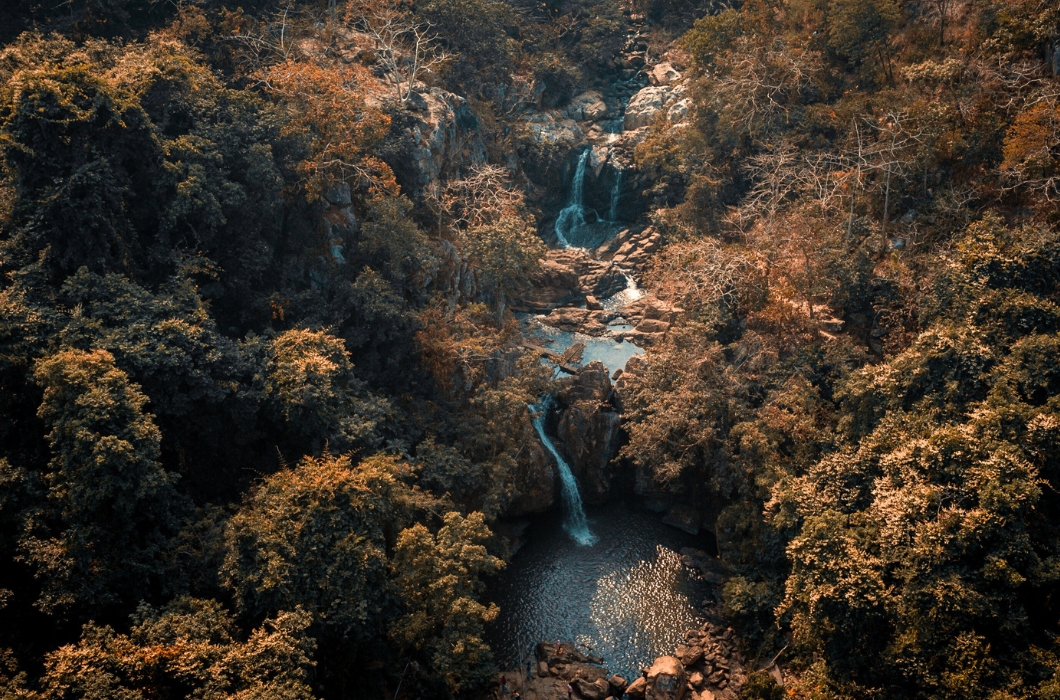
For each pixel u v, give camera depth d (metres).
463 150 87.19
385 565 48.78
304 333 55.88
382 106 76.44
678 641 56.44
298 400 51.75
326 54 82.69
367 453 55.69
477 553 51.09
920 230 70.75
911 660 42.66
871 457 51.84
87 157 51.72
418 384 64.69
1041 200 64.81
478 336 67.94
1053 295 55.50
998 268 56.19
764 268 71.69
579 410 69.44
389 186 68.88
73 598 41.19
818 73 87.88
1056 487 47.00
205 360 51.66
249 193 62.66
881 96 79.44
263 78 71.81
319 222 66.44
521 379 67.62
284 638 42.25
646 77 115.06
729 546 61.62
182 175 57.25
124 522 44.78
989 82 72.81
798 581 48.28
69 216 50.75
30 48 63.44
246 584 45.16
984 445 46.25
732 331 71.62
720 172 89.12
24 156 50.47
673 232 88.06
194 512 49.88
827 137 84.38
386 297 63.31
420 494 55.62
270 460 56.00
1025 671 41.25
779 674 52.66
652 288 89.00
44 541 42.16
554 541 65.62
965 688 40.31
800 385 61.97
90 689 36.81
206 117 62.84
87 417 43.31
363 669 49.19
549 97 107.69
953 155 71.31
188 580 46.22
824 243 69.81
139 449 44.50
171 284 55.16
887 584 46.12
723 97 89.00
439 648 47.72
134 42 70.62
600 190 101.50
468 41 95.06
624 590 60.66
